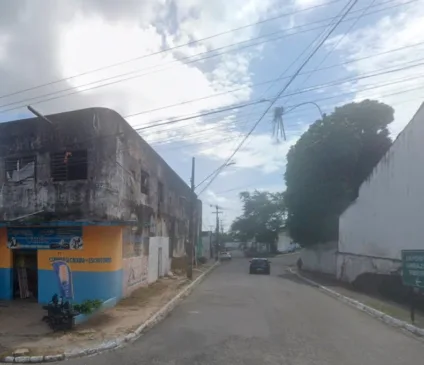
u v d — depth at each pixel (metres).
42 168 16.27
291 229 37.06
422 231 15.27
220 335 10.48
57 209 15.87
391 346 9.40
